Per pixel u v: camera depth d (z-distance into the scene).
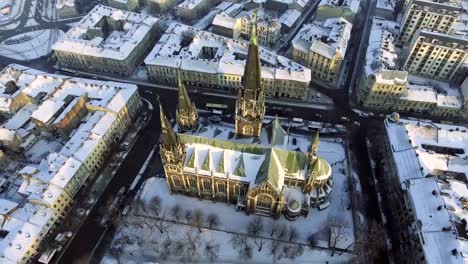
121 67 199.88
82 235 137.50
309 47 194.50
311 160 122.44
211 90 193.00
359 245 127.69
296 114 179.25
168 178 137.12
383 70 169.88
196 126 144.00
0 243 126.00
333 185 148.12
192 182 137.75
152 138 169.50
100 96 172.62
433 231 118.00
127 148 165.12
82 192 150.12
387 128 155.12
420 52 189.25
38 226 130.75
